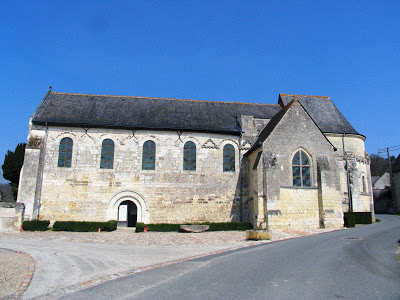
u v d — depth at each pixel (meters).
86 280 9.49
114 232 22.14
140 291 8.06
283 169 23.80
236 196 26.48
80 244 17.02
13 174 32.75
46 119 25.19
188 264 11.48
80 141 25.34
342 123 30.59
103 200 24.81
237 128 27.84
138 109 28.34
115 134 25.89
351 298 7.07
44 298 7.78
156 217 25.20
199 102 31.17
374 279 8.73
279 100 32.91
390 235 18.67
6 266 11.20
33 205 23.22
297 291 7.62
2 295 8.05
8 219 21.52
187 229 22.20
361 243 15.52
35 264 11.68
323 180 23.91
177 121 27.45
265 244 16.39
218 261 11.82
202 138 26.95
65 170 24.78
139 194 25.28
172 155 26.25
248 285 8.24
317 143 24.81
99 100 28.83
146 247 16.14
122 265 11.59
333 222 23.50
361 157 30.38
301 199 23.58
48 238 19.02
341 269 9.95
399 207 49.06
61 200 24.39
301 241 16.94
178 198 25.70
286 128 24.55
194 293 7.67
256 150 24.98
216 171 26.62
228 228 23.70
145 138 26.19
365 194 30.09
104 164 25.33
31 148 24.08
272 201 22.80
